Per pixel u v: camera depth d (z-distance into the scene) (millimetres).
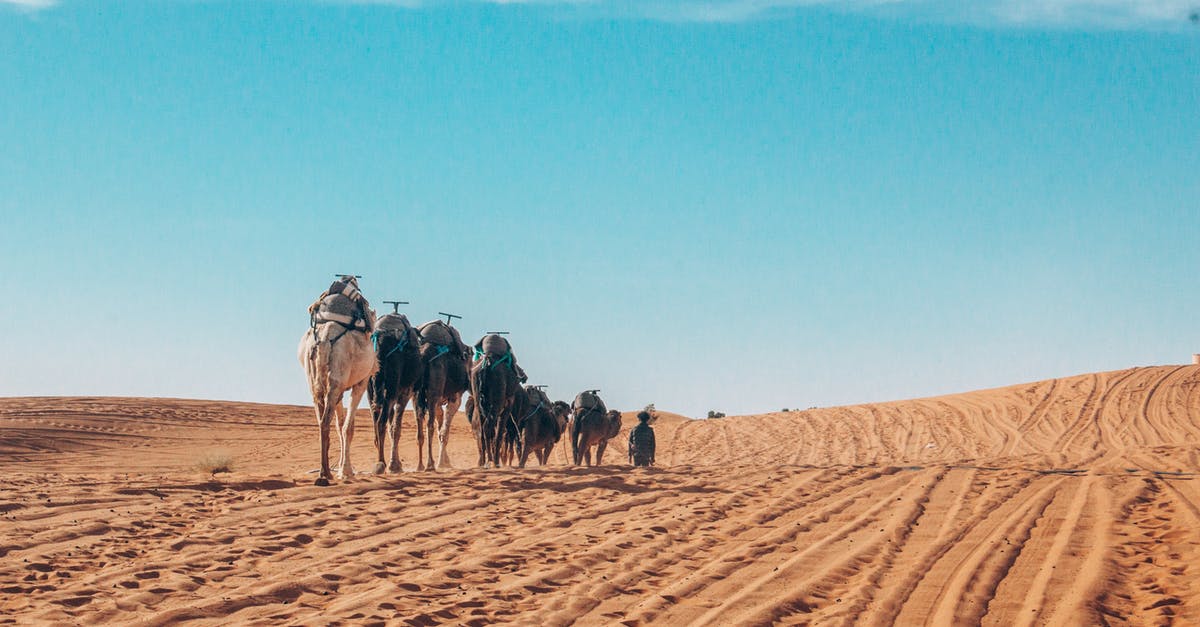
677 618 9195
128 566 10609
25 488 15336
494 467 22359
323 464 17562
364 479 18109
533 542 12555
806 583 10531
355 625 8656
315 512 14234
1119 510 14547
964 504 15695
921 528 13805
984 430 47281
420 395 23031
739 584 10508
